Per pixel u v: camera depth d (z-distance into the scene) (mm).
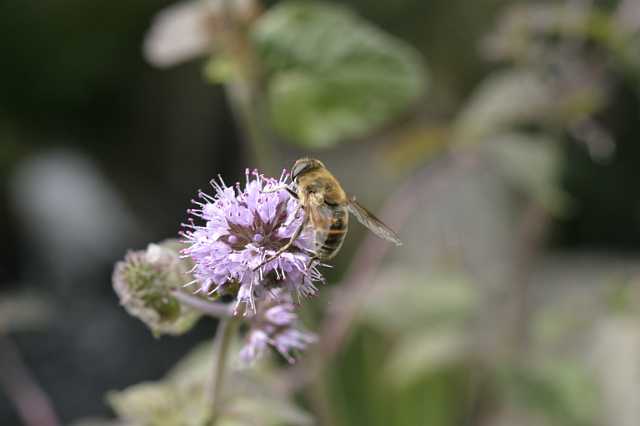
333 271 518
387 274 359
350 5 620
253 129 312
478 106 343
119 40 657
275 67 306
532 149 339
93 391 508
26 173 656
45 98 668
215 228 246
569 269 520
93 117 690
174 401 277
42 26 645
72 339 549
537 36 341
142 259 258
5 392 476
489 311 381
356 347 414
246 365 260
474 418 369
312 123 309
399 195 359
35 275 633
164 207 675
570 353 404
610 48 333
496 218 498
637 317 357
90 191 656
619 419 381
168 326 259
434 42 611
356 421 400
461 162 344
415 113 578
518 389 336
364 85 306
